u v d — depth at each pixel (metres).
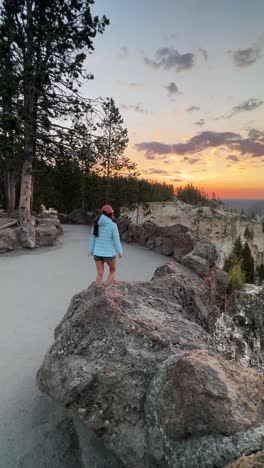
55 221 16.05
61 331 2.77
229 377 1.78
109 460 2.24
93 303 2.72
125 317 2.59
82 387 2.21
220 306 6.15
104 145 17.66
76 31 14.52
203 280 5.93
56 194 28.84
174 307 3.25
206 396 1.66
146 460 1.88
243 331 5.81
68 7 14.38
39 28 13.71
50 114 15.81
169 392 1.82
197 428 1.66
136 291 3.30
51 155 17.00
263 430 1.54
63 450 2.49
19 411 2.95
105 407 2.16
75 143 16.56
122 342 2.40
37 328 4.84
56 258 10.23
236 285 7.15
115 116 21.52
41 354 4.05
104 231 6.24
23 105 13.80
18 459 2.41
